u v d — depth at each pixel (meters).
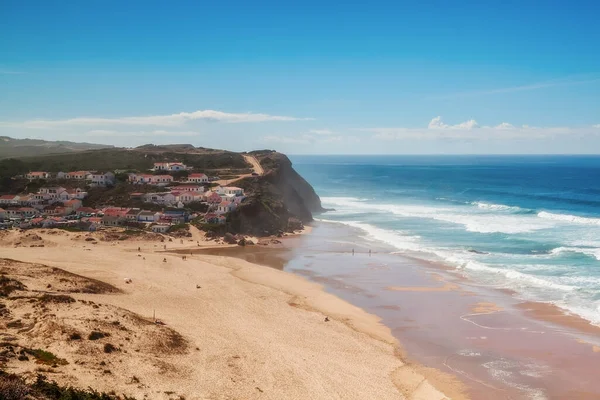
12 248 86.31
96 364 36.81
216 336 47.84
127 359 38.91
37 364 34.84
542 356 45.88
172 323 50.34
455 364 44.53
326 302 62.66
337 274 77.12
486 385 40.59
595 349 47.16
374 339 50.31
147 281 67.94
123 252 87.81
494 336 50.81
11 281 54.78
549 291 65.00
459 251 90.25
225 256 90.38
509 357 45.81
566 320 54.59
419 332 52.28
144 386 34.91
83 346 39.03
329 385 39.09
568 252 86.69
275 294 65.31
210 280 70.75
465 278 72.94
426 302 62.31
